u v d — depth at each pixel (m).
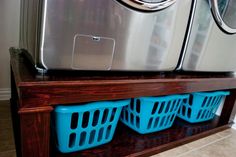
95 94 0.66
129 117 1.04
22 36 0.98
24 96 0.54
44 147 0.62
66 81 0.59
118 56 0.72
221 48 1.07
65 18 0.57
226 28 1.02
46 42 0.57
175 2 0.79
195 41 0.95
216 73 1.20
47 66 0.60
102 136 0.86
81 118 0.75
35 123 0.58
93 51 0.65
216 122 1.34
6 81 1.31
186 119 1.27
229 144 1.15
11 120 1.07
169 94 0.89
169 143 0.98
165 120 1.07
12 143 0.87
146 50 0.78
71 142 0.79
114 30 0.67
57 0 0.55
